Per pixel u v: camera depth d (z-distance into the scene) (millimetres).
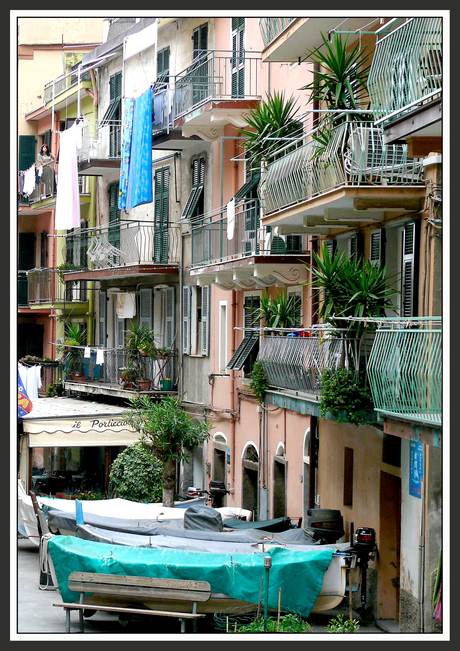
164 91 30469
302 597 16281
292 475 23672
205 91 29516
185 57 31953
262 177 22406
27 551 25266
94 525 19641
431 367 14250
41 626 17234
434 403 14188
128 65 32750
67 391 39469
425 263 16422
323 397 17266
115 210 38750
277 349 21078
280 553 16500
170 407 25766
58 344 41125
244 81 27516
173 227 33188
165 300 34000
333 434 20984
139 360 33344
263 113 22641
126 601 16641
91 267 38781
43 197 44125
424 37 14844
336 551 16766
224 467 29484
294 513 23500
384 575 18188
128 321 37219
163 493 25547
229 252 26359
